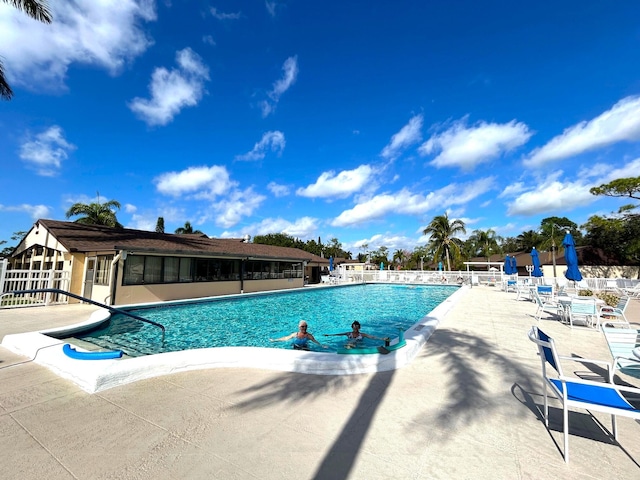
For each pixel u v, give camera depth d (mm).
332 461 2482
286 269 24609
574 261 13094
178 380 4242
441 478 2295
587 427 3090
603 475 2350
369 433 2926
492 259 52812
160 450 2594
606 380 4445
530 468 2432
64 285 13188
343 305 17203
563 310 9273
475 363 5164
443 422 3160
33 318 9266
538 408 3504
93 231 16781
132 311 12500
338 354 4848
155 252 14086
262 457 2518
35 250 17906
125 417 3176
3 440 2719
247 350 5047
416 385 4168
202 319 12195
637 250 29766
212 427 2994
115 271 13000
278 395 3783
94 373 3854
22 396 3662
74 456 2494
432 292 24734
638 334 4074
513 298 16359
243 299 18219
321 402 3602
